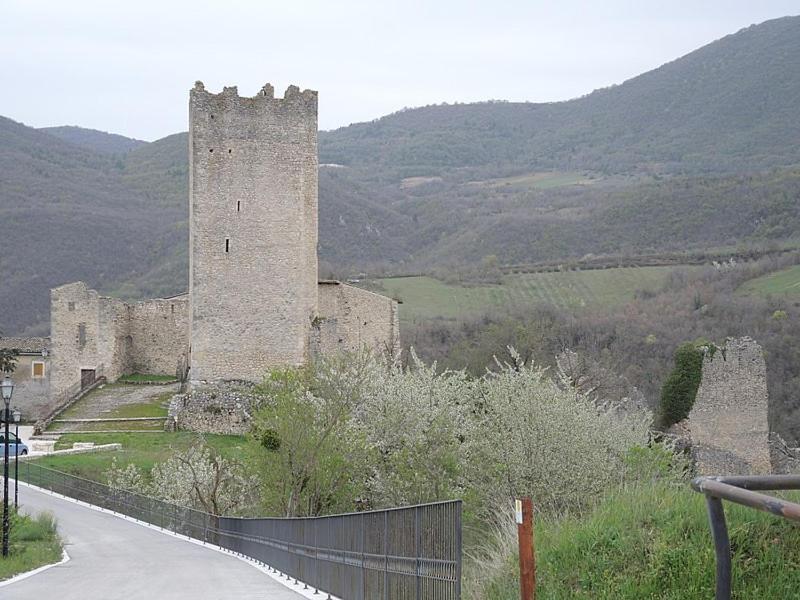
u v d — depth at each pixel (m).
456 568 11.94
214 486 46.31
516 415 27.34
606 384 55.59
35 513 44.31
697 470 29.05
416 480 33.22
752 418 51.66
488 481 27.91
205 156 62.53
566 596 11.65
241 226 62.81
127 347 73.75
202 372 62.44
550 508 23.83
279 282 63.12
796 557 10.43
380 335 66.75
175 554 34.41
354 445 36.84
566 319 86.50
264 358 62.84
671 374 52.44
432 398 36.88
